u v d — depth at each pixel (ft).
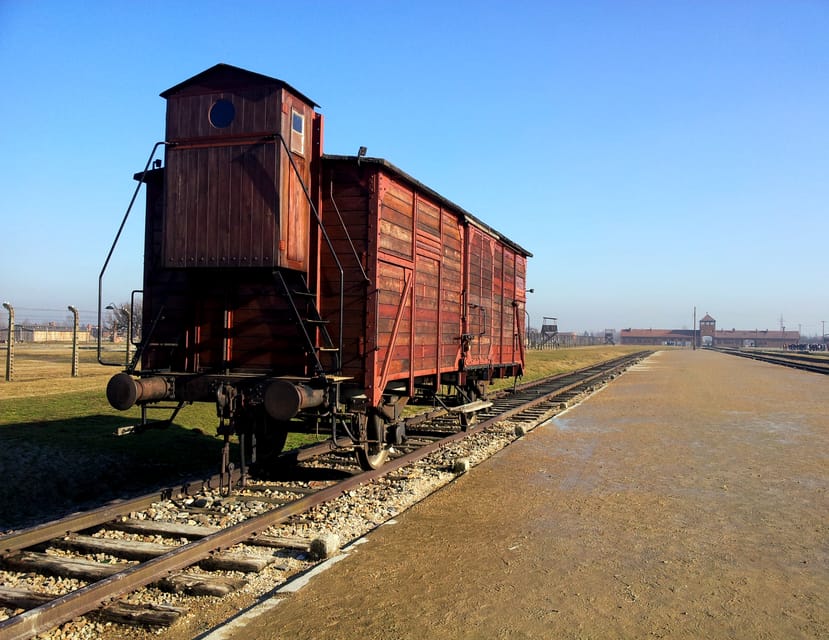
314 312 27.50
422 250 33.94
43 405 45.29
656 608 15.87
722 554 20.03
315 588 16.90
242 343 27.89
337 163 28.37
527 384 87.45
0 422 37.93
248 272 26.78
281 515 22.52
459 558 19.36
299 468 32.30
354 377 27.68
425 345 34.81
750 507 25.75
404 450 37.47
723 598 16.57
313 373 27.12
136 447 34.76
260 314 27.84
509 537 21.50
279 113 25.98
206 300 28.55
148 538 21.68
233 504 25.23
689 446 40.57
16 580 17.88
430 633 14.33
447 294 38.27
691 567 18.84
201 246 26.40
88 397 50.19
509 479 30.71
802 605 16.19
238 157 26.16
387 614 15.31
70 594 15.06
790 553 20.18
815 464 34.73
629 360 206.18
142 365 28.96
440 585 17.19
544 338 257.75
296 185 26.86
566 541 21.15
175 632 14.76
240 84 26.48
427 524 23.02
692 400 72.54
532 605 15.94
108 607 15.44
